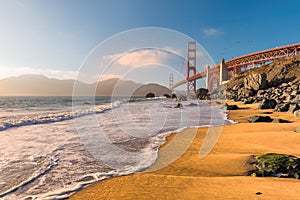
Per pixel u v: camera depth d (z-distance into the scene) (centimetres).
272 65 6456
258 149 678
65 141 806
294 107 1823
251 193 351
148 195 363
